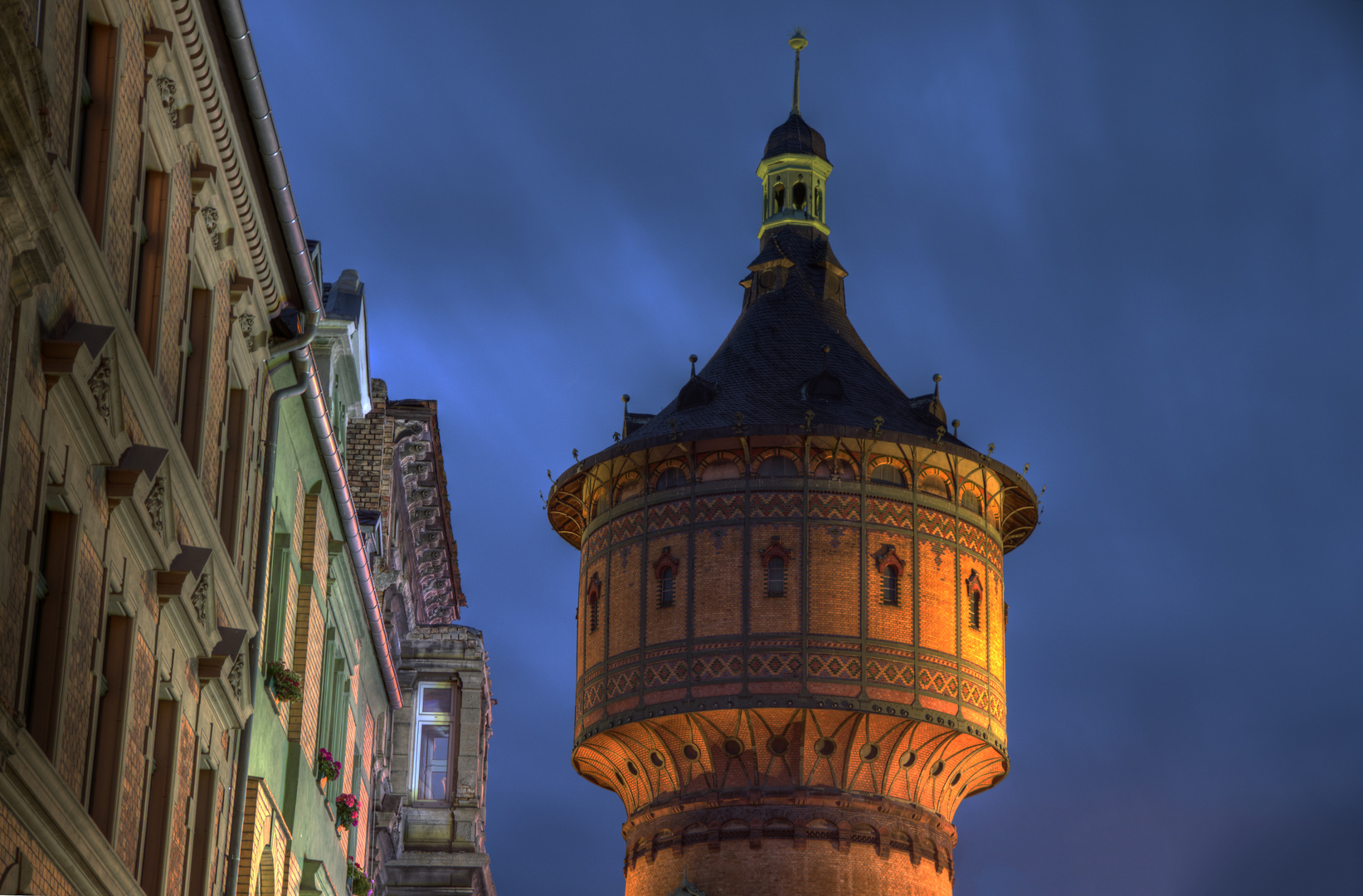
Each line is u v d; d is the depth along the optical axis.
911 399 69.69
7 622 14.52
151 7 18.64
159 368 19.53
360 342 33.88
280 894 29.17
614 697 63.97
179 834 21.41
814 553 62.59
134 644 18.66
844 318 74.38
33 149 13.54
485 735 53.47
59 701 16.14
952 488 64.88
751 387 68.25
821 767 62.72
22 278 14.04
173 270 20.27
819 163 77.94
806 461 63.66
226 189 22.22
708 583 63.16
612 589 65.56
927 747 62.66
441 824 49.47
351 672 37.06
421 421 50.50
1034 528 69.69
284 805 29.58
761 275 75.00
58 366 15.19
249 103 21.78
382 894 46.78
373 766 44.16
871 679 61.31
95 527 17.11
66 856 16.33
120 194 17.92
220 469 23.17
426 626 52.44
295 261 25.14
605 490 67.81
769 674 61.31
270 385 26.08
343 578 34.41
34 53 13.34
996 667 64.56
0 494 14.00
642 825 65.69
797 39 80.69
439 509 56.09
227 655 22.20
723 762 63.22
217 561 22.12
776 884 61.84
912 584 62.84
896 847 62.84
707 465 64.88
